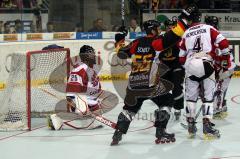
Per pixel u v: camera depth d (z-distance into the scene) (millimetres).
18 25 15961
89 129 9461
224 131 9203
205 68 8055
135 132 9141
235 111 11344
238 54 17734
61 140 8594
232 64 9648
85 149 7934
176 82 9664
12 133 9203
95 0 17422
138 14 17812
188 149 7859
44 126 9781
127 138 8672
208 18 9641
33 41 15727
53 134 9078
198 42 8180
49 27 16578
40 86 10633
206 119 8328
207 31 8203
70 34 16469
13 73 10000
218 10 18156
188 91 8344
